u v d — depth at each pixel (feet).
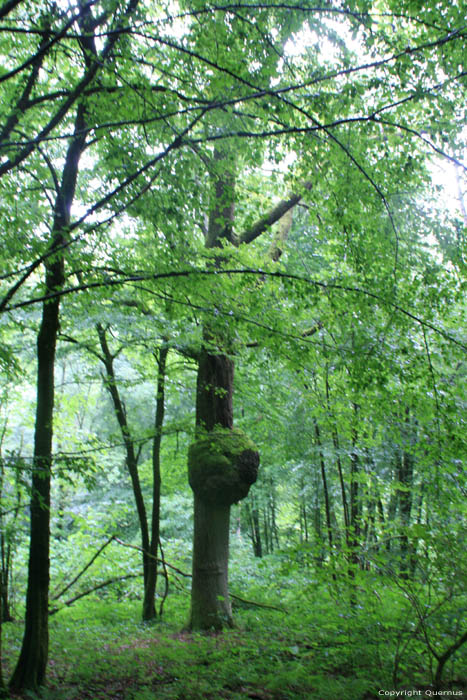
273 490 55.21
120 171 18.63
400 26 16.14
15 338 31.71
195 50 16.15
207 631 28.48
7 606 31.04
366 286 18.16
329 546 18.83
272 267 21.45
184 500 55.11
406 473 31.89
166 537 59.41
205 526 30.73
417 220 19.12
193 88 16.84
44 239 17.28
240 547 56.13
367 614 19.44
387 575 17.01
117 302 22.56
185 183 17.98
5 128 16.94
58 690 18.39
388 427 23.84
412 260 19.93
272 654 21.67
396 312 18.17
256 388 36.09
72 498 60.64
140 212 17.99
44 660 19.22
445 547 15.76
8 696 17.24
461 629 15.90
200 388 31.86
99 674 20.62
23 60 19.12
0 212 17.75
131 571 41.52
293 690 17.52
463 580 15.03
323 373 27.61
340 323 20.13
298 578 37.78
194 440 32.27
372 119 15.72
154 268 17.93
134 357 37.70
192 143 16.96
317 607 26.71
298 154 18.30
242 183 22.31
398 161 18.13
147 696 17.51
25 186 21.18
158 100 16.08
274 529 64.95
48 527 20.10
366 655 18.51
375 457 31.37
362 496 30.68
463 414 20.72
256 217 32.17
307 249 38.17
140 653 23.57
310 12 16.12
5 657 22.45
